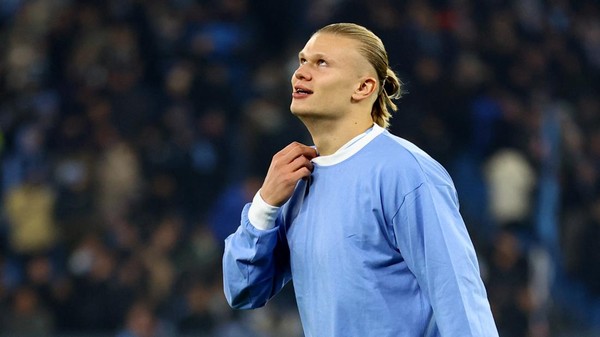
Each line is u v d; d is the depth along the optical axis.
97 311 38.69
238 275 12.73
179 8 50.34
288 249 12.74
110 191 42.06
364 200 11.71
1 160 44.28
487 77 49.75
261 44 51.00
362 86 12.27
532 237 45.12
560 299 44.00
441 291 11.24
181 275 39.94
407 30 47.44
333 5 48.28
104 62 47.38
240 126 45.47
